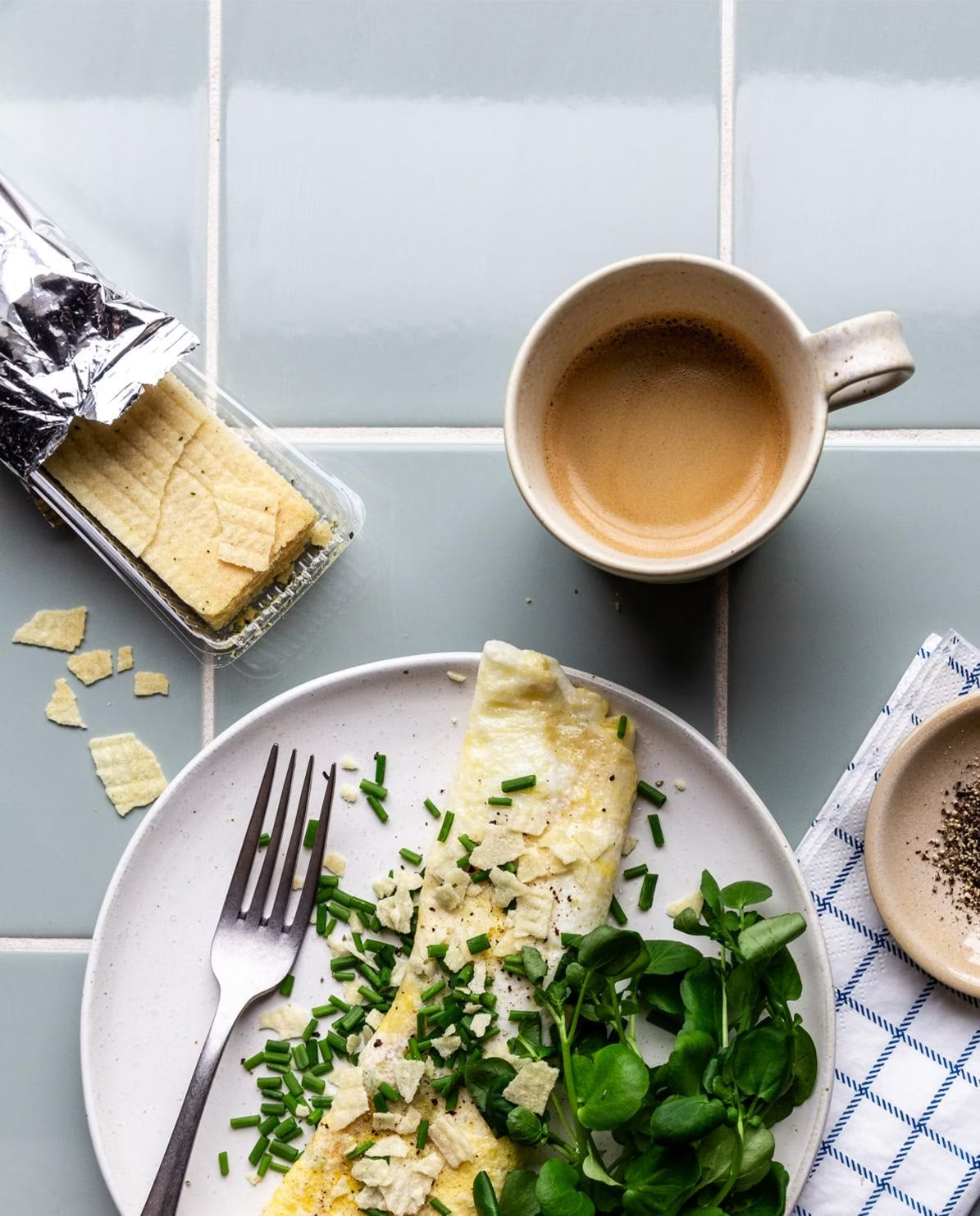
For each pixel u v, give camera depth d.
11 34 0.62
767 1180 0.56
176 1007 0.60
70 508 0.61
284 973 0.59
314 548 0.61
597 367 0.58
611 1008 0.56
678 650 0.61
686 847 0.59
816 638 0.61
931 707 0.60
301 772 0.60
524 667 0.58
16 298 0.59
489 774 0.58
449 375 0.62
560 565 0.61
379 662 0.60
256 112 0.62
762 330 0.56
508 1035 0.57
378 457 0.62
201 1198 0.59
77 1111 0.61
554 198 0.62
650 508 0.58
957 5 0.62
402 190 0.62
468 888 0.58
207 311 0.62
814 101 0.62
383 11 0.62
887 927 0.59
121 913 0.60
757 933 0.56
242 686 0.62
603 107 0.62
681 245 0.62
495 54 0.62
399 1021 0.58
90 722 0.62
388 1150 0.57
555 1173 0.54
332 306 0.62
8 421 0.59
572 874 0.58
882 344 0.54
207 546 0.60
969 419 0.61
